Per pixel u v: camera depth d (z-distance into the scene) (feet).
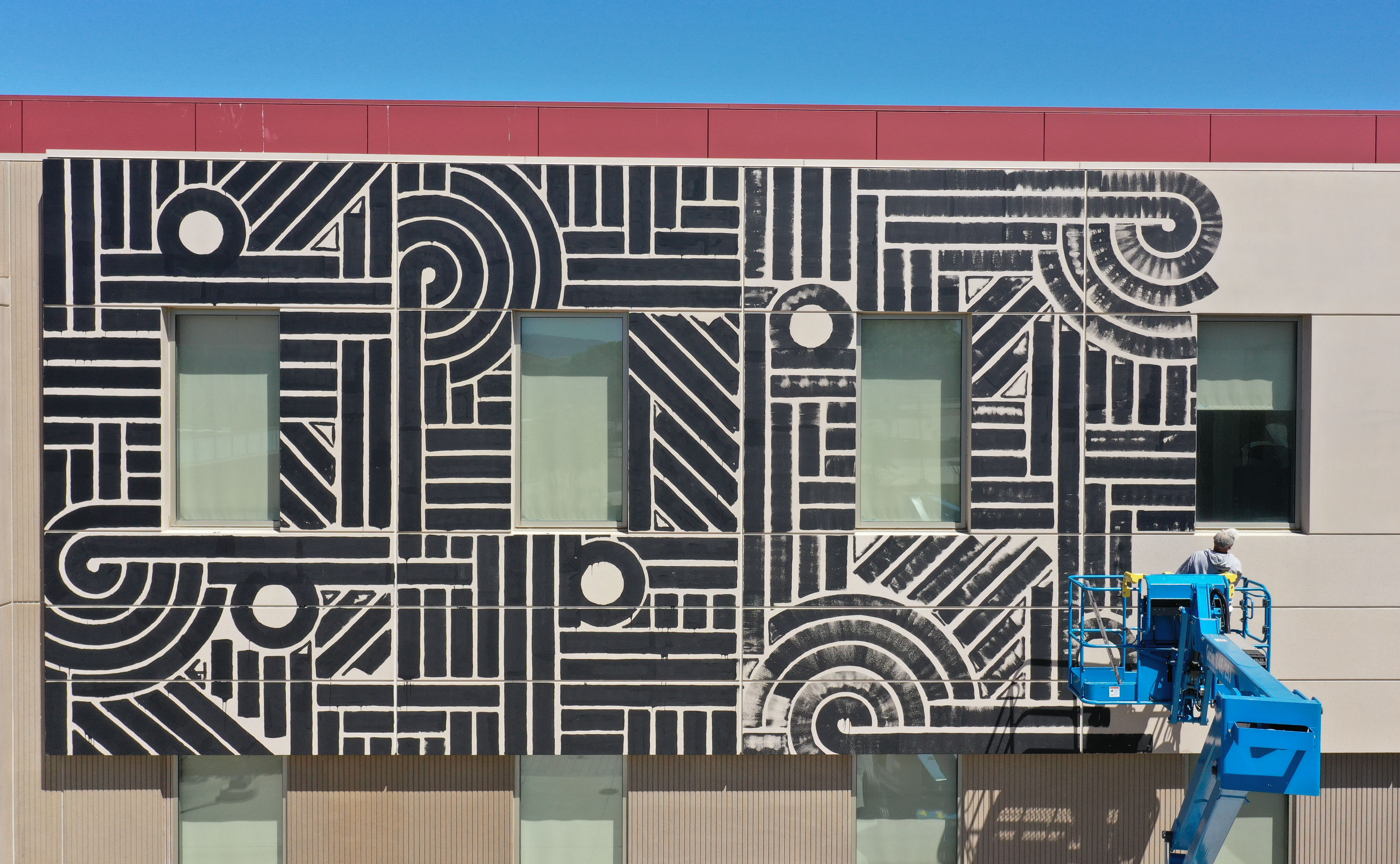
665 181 23.95
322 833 24.61
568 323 24.56
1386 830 24.90
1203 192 24.22
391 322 23.97
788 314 24.11
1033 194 24.16
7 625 24.13
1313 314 24.27
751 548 24.20
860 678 24.36
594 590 24.14
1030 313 24.25
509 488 24.06
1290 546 24.38
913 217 24.12
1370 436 24.35
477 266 23.97
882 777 25.23
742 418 24.07
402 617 24.08
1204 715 21.61
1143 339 24.26
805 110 25.45
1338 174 24.25
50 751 24.09
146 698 24.09
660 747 24.22
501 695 24.18
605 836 25.03
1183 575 21.89
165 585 23.97
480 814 24.67
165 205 23.75
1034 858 24.80
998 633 24.36
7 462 24.11
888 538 24.26
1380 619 24.39
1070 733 24.34
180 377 24.53
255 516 24.61
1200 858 20.71
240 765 25.00
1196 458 24.43
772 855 24.67
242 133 24.97
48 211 23.70
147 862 24.50
